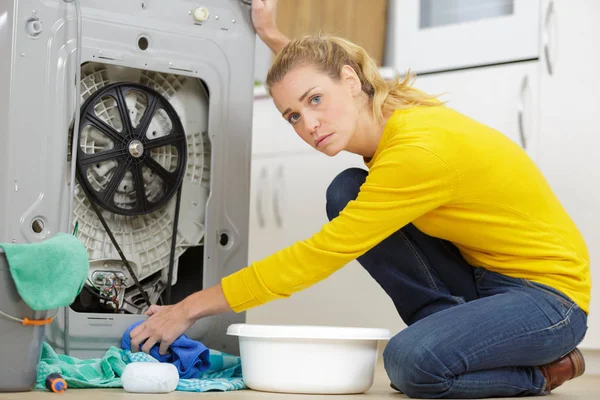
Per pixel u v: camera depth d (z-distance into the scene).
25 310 1.25
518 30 2.36
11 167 1.44
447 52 2.48
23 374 1.26
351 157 2.61
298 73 1.42
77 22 1.52
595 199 2.25
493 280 1.48
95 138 1.57
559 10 2.29
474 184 1.39
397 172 1.35
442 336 1.32
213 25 1.72
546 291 1.41
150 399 1.19
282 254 1.40
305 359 1.35
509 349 1.35
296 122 1.46
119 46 1.59
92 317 1.54
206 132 1.74
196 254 1.73
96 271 1.58
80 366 1.42
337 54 1.44
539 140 2.32
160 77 1.69
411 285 1.54
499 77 2.39
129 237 1.63
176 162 1.68
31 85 1.47
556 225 1.45
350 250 1.37
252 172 2.82
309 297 2.69
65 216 1.50
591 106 2.26
